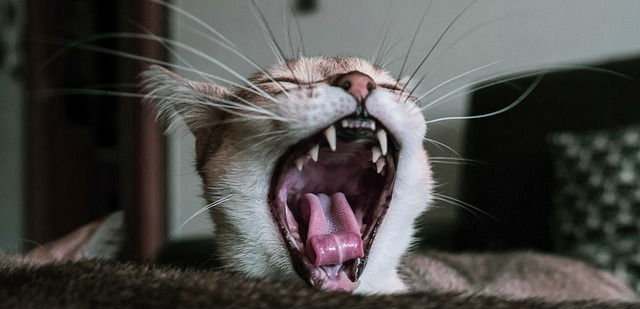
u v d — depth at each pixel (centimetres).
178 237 49
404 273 34
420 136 28
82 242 35
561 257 45
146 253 59
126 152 65
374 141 27
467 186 51
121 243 38
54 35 70
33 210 70
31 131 70
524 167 49
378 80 30
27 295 16
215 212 30
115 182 77
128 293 16
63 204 74
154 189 64
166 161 65
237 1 59
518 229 49
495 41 56
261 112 27
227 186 29
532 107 49
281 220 28
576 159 46
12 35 72
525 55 56
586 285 43
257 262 29
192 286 17
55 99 72
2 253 27
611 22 56
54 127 72
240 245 29
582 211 45
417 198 30
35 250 34
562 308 17
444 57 56
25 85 71
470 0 56
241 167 29
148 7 61
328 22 58
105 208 77
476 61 56
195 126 32
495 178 50
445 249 51
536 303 18
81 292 16
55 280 17
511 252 47
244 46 59
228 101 29
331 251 26
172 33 62
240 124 29
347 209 28
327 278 26
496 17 56
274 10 58
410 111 27
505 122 50
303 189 30
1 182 72
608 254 44
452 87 55
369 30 58
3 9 72
